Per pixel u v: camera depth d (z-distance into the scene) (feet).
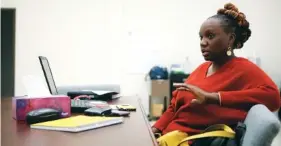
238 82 4.23
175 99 4.97
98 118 3.62
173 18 16.74
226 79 4.33
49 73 5.47
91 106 4.39
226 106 4.08
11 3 16.03
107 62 16.62
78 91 6.11
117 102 5.80
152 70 15.94
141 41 16.78
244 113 4.08
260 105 3.68
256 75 4.17
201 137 3.76
